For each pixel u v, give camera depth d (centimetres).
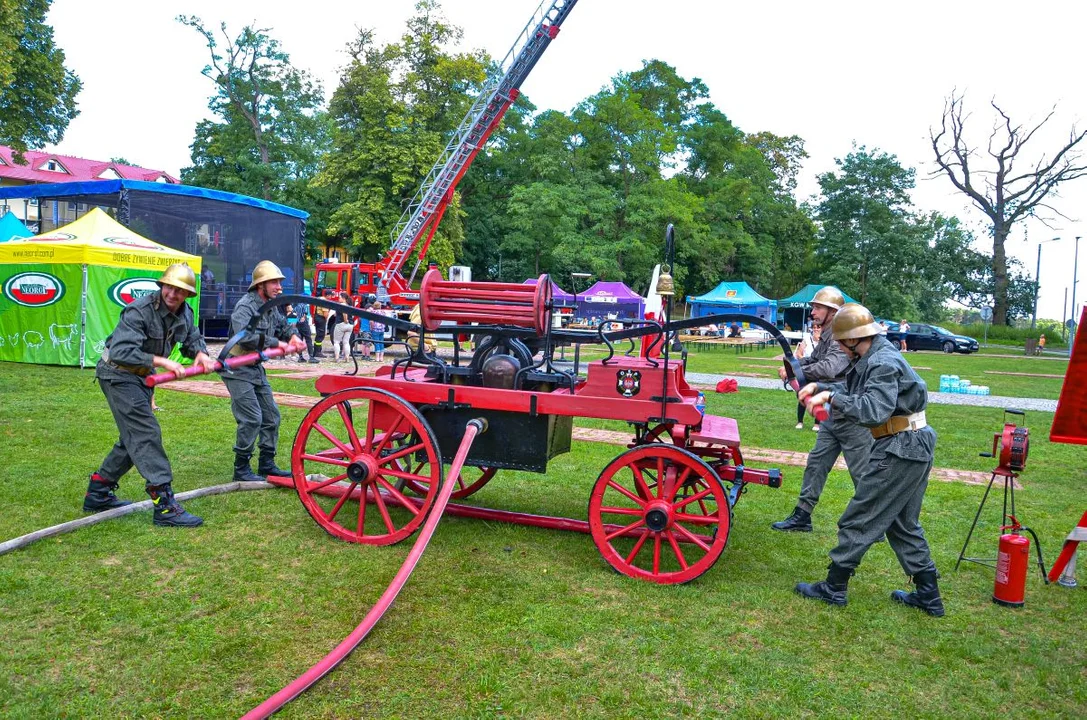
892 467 385
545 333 471
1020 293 5925
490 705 293
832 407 384
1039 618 403
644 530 432
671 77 5500
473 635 350
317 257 5059
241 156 4456
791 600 411
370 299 1881
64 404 898
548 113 4638
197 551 443
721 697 307
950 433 1012
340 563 433
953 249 5409
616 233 4525
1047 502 648
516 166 5028
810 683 321
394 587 373
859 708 304
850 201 5466
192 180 4881
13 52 2273
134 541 453
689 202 4550
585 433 914
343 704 289
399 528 499
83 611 358
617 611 385
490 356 490
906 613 401
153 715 279
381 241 3619
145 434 474
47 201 1969
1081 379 443
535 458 462
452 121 3803
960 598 427
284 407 990
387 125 3578
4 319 1303
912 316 5403
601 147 4528
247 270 2095
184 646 329
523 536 497
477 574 426
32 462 621
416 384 471
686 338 3069
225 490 563
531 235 4553
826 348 524
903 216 5519
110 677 302
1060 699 319
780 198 6172
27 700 284
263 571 416
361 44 3800
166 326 478
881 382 374
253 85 4503
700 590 418
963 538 539
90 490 499
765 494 641
